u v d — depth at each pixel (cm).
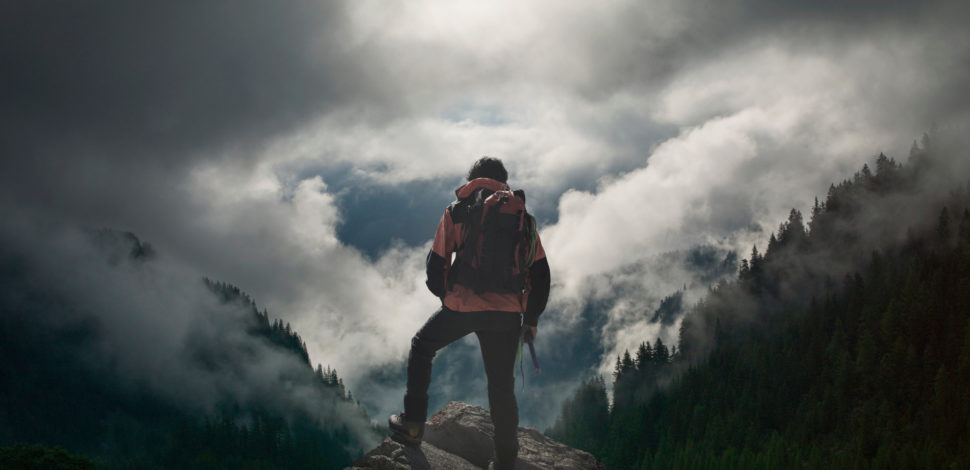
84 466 5203
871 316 15512
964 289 14362
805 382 14438
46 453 5059
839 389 13300
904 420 11812
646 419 14712
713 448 12950
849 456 11500
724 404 14362
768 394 14112
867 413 12294
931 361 12925
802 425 12669
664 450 13350
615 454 14038
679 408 14600
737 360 15638
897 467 10331
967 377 11769
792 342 16288
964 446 10062
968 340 12750
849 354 14650
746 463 11681
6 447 5091
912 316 14438
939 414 11381
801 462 11844
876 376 13350
